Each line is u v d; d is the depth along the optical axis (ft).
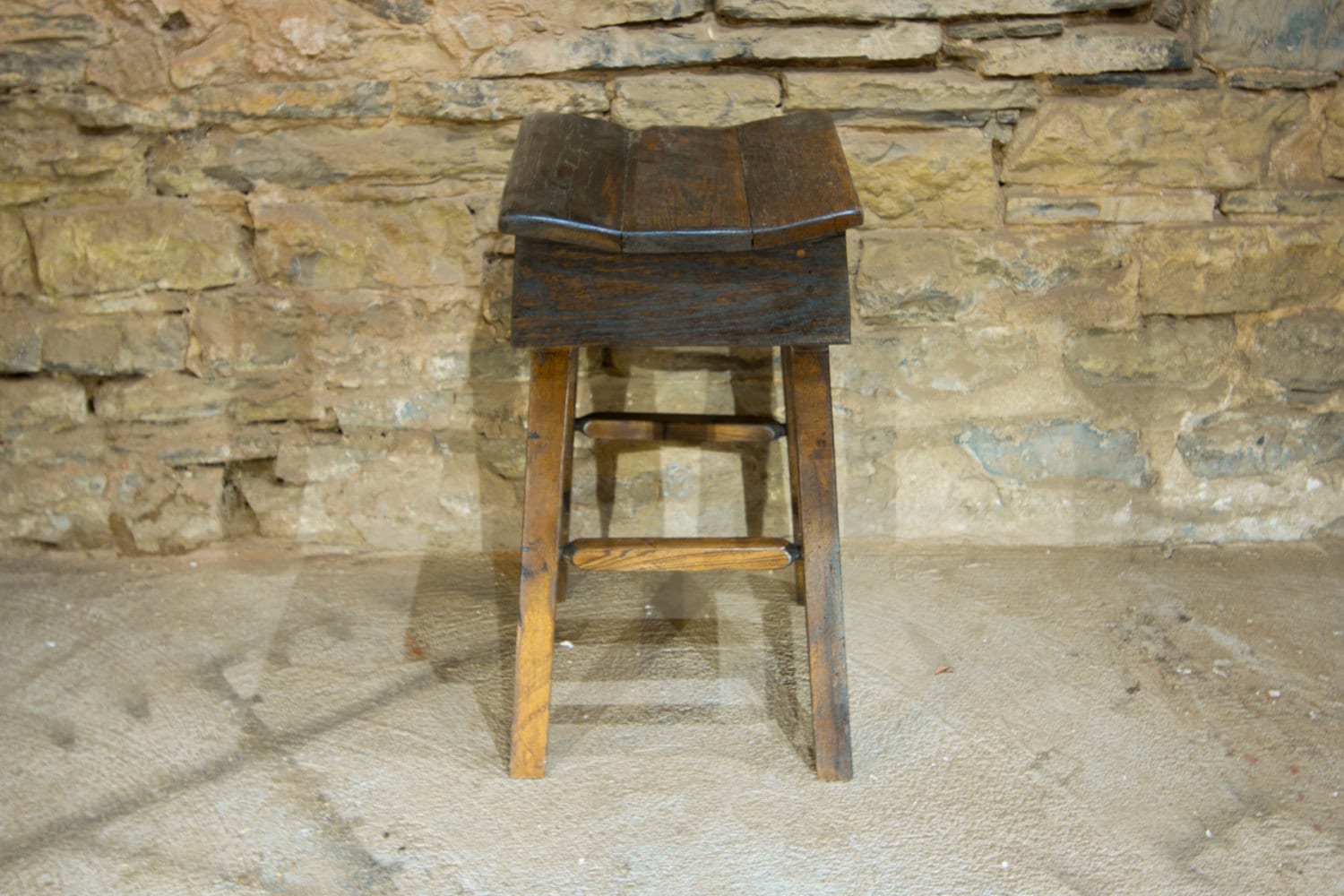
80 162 6.86
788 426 6.44
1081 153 6.91
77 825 5.07
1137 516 7.54
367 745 5.66
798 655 6.46
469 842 4.99
